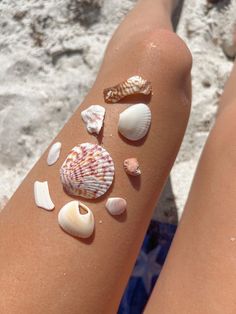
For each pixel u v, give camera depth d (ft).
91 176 0.90
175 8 1.23
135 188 0.92
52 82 1.23
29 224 0.89
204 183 0.91
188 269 0.85
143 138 0.92
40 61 1.24
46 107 1.22
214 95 1.24
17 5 1.26
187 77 0.96
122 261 0.91
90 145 0.92
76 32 1.25
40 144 1.21
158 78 0.93
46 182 0.92
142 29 1.01
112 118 0.92
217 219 0.86
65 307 0.86
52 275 0.86
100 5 1.25
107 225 0.90
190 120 1.22
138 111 0.91
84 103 0.97
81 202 0.90
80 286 0.87
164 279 0.88
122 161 0.91
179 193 1.19
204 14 1.26
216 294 0.81
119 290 0.92
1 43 1.24
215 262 0.83
